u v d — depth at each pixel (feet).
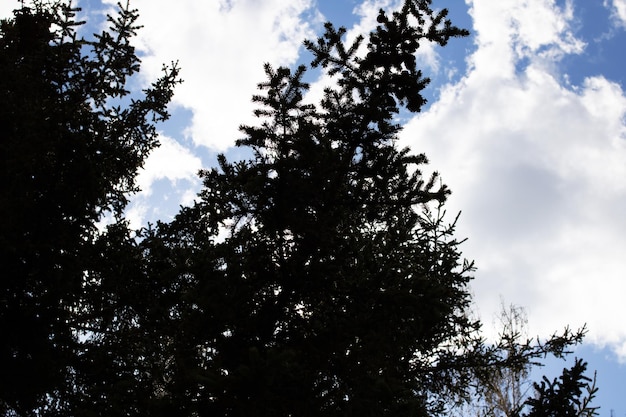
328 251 25.62
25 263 24.90
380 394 19.95
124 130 29.09
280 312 25.00
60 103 27.25
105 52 28.66
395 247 26.58
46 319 25.39
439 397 27.35
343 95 36.58
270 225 26.00
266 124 31.53
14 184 24.63
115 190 28.58
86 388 25.67
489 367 27.07
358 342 22.48
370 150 34.01
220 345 22.94
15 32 28.76
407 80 38.83
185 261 23.48
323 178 26.03
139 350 26.48
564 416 21.39
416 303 22.17
